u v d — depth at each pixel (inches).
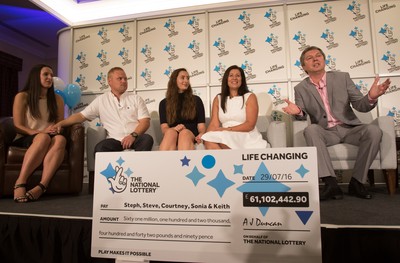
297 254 26.8
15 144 79.9
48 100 86.8
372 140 66.7
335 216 46.4
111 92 92.3
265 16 115.3
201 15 120.3
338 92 78.7
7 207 58.9
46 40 191.8
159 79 122.6
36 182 75.0
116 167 31.3
